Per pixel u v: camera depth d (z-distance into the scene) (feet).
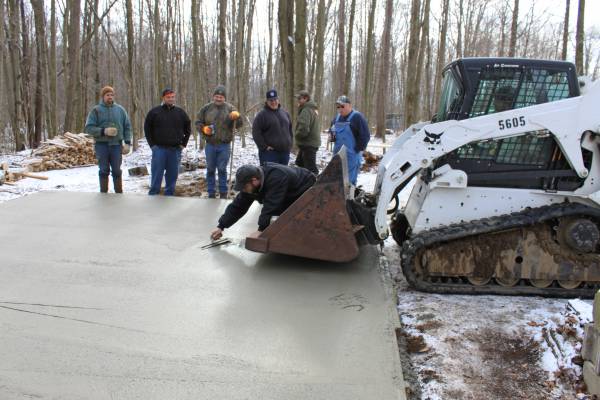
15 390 7.91
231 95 60.95
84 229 17.02
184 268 13.52
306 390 8.09
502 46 75.25
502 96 13.16
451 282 13.04
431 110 78.59
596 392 8.03
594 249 12.25
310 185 14.48
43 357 8.87
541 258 12.51
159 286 12.24
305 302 11.46
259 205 21.35
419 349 9.86
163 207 20.30
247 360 8.91
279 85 76.48
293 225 13.50
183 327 10.11
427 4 54.49
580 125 12.54
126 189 29.12
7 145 64.59
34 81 68.33
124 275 12.91
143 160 44.70
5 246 15.08
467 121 12.71
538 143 13.07
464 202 13.10
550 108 12.59
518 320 11.01
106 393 7.90
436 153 12.87
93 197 22.02
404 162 13.01
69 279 12.58
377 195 15.78
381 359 9.02
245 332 9.95
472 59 13.29
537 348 9.70
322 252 13.46
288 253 13.56
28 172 34.76
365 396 7.98
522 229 12.53
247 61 58.34
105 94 23.20
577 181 13.03
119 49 92.79
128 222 17.98
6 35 61.41
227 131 23.45
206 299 11.53
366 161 39.63
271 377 8.41
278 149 22.65
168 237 16.25
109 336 9.68
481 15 86.53
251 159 43.39
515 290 12.59
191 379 8.31
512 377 8.89
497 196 13.03
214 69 74.18
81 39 63.77
